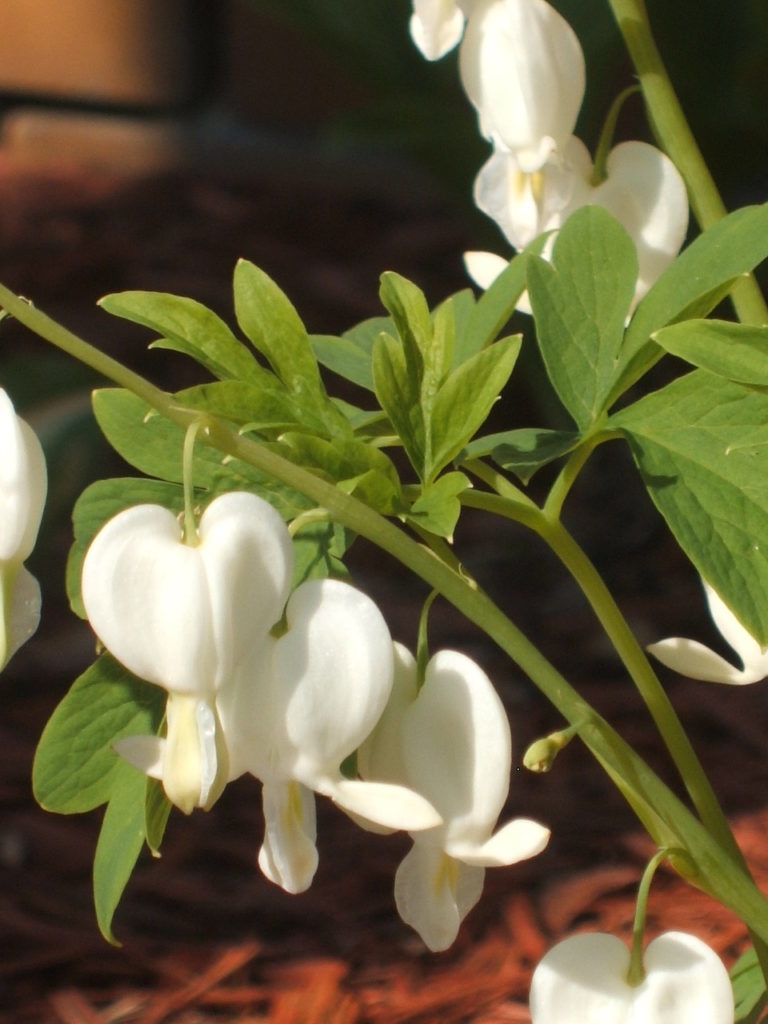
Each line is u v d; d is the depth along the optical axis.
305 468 0.40
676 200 0.45
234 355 0.41
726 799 0.71
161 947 0.64
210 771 0.37
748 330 0.39
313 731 0.38
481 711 0.39
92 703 0.41
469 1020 0.56
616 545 1.04
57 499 0.95
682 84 1.03
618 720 0.81
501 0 0.44
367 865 0.69
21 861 0.70
